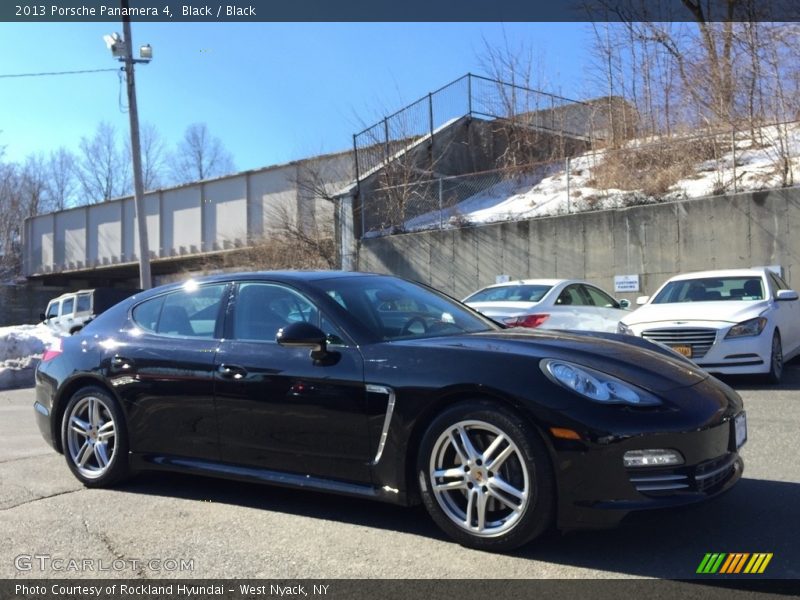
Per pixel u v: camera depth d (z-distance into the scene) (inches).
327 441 159.8
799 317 404.2
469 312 203.3
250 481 172.7
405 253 737.6
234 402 173.5
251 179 1069.8
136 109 732.7
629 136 812.0
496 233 667.4
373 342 161.5
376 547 148.9
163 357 188.4
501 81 893.8
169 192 1224.8
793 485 183.9
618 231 592.7
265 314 181.0
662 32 803.4
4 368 506.3
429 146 834.8
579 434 132.6
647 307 379.9
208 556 146.7
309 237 895.1
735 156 587.8
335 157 876.0
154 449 189.8
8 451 256.7
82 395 203.8
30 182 2319.1
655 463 133.6
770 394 325.4
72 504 185.6
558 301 373.7
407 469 150.9
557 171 772.0
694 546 143.9
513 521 138.1
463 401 145.2
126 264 1344.7
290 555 145.9
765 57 673.0
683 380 151.0
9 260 2044.8
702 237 550.6
